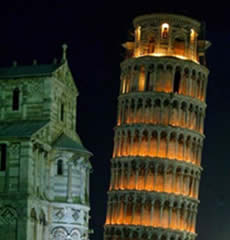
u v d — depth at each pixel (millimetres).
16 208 92312
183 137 132125
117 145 135375
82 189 102000
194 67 134750
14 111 101812
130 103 134500
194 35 138875
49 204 99062
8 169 93438
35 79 101500
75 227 100312
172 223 129000
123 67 137750
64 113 105500
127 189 130125
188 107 133625
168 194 128750
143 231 127500
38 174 96188
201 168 135250
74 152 101000
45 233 97688
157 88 133750
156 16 136250
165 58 133375
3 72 103500
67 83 106500
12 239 91875
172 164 130000
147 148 131375
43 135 98125
